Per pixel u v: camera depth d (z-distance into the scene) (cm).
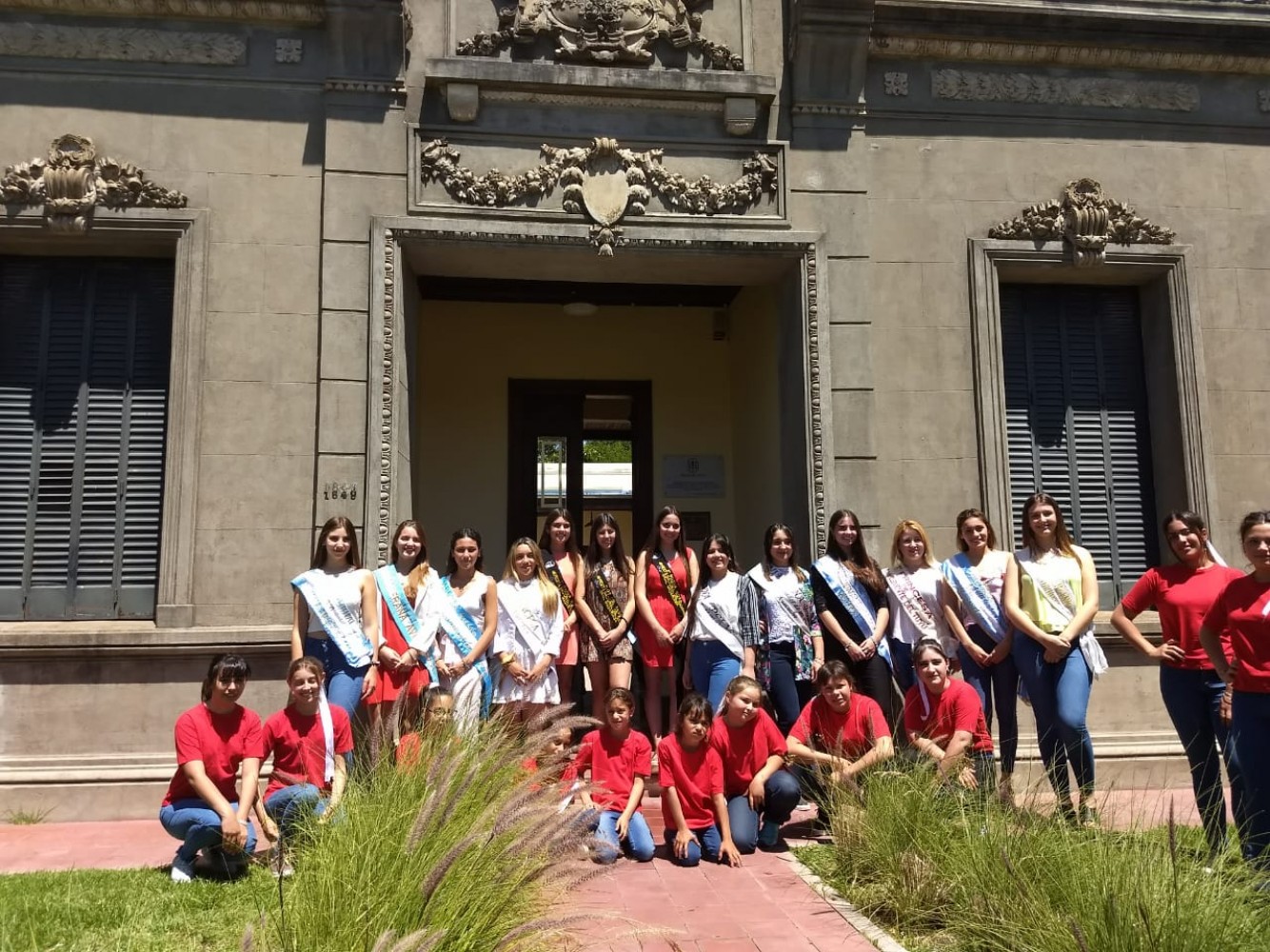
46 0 702
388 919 307
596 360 1075
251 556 681
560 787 412
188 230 704
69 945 369
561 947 347
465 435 1048
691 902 439
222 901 427
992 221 792
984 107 804
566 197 742
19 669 654
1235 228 820
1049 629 537
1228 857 367
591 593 677
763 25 786
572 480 1068
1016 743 569
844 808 480
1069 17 796
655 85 754
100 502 701
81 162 694
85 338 716
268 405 698
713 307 1077
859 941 390
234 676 481
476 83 732
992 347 775
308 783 468
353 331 707
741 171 770
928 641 530
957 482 757
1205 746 490
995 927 361
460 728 473
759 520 923
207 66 723
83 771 643
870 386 755
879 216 781
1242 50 823
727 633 623
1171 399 797
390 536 690
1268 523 429
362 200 721
